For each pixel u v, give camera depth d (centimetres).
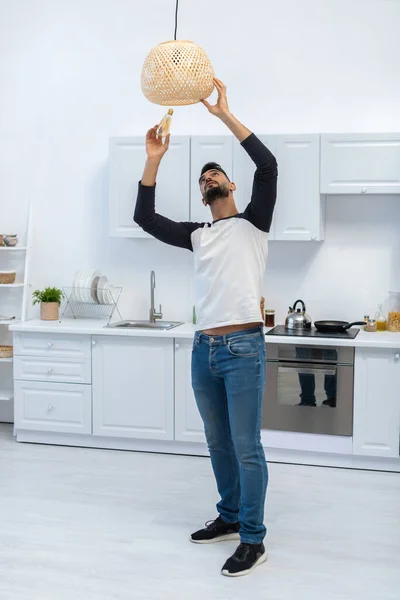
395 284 452
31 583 274
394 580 278
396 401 399
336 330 428
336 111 453
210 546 308
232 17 462
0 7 497
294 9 454
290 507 351
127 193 453
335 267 459
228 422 300
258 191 279
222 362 283
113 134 485
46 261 503
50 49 491
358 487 381
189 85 260
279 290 467
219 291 282
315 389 410
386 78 446
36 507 350
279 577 280
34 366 452
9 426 504
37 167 500
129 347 435
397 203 448
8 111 501
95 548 305
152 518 338
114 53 482
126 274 490
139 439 444
